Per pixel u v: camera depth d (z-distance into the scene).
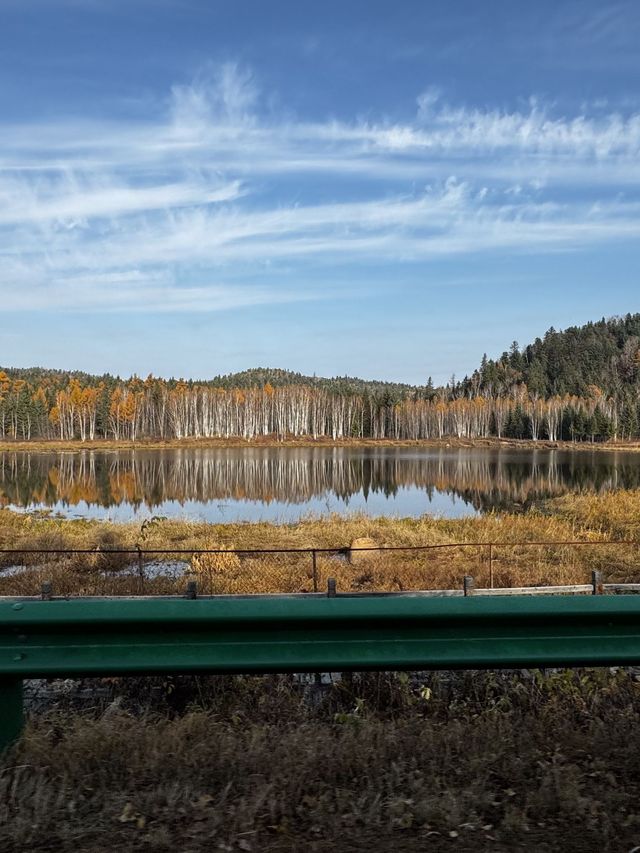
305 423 148.88
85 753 3.19
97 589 11.51
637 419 145.00
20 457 84.62
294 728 3.64
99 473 60.34
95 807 2.83
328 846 2.57
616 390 166.00
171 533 20.94
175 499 39.94
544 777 2.98
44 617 3.02
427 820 2.73
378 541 18.77
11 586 12.34
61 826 2.66
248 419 141.88
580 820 2.75
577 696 4.44
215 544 18.62
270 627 3.12
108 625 3.05
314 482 51.75
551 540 19.16
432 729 3.52
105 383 185.50
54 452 97.12
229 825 2.69
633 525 22.53
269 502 38.09
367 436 150.88
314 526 22.28
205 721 3.58
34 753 3.13
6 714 3.13
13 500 39.16
